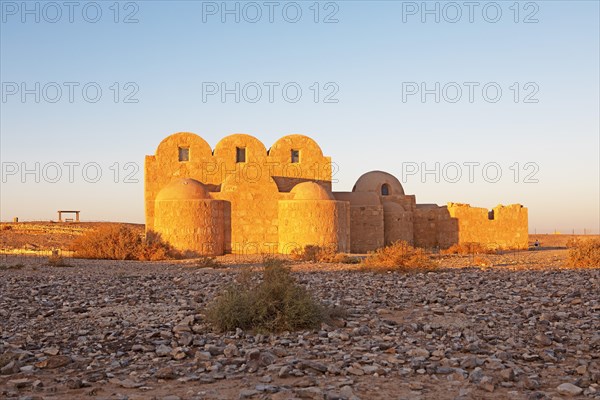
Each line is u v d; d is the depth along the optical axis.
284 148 34.53
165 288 15.79
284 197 32.00
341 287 15.61
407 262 20.59
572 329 9.99
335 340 9.30
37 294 14.70
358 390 6.70
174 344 9.09
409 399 6.32
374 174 38.81
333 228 30.92
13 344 9.12
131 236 29.28
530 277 17.56
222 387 6.86
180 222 29.77
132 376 7.40
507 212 39.28
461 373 7.32
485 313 11.55
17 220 54.47
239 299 10.50
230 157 33.78
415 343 9.14
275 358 8.04
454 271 20.33
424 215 38.84
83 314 11.57
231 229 31.61
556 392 6.64
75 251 29.23
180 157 33.78
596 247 23.08
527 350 8.66
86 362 8.16
